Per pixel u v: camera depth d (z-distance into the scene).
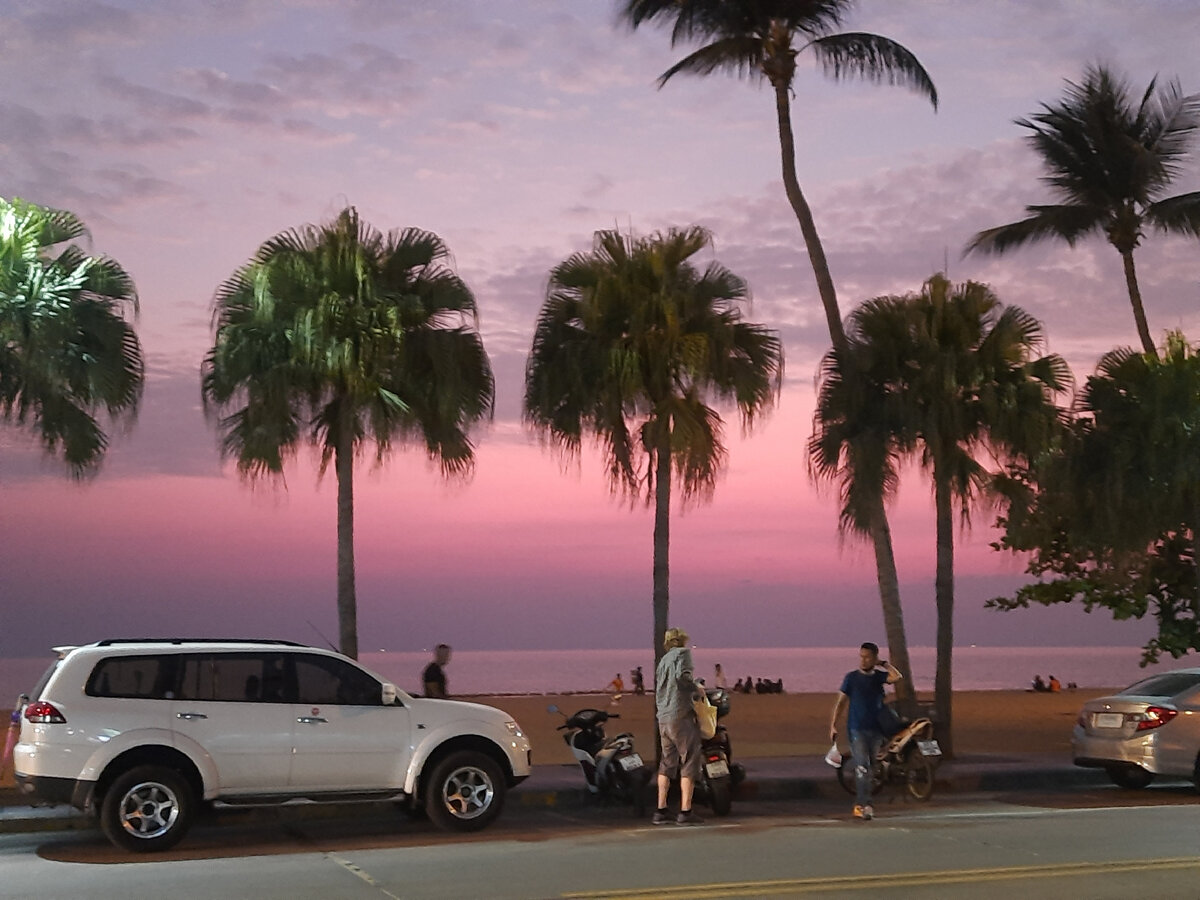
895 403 18.52
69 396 16.62
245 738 11.75
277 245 17.69
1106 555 23.66
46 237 16.30
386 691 12.37
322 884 9.53
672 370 17.97
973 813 13.81
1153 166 26.17
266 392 17.06
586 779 14.74
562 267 18.58
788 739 22.92
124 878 9.93
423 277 18.09
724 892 9.04
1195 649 24.97
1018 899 8.74
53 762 11.14
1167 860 10.34
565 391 18.28
